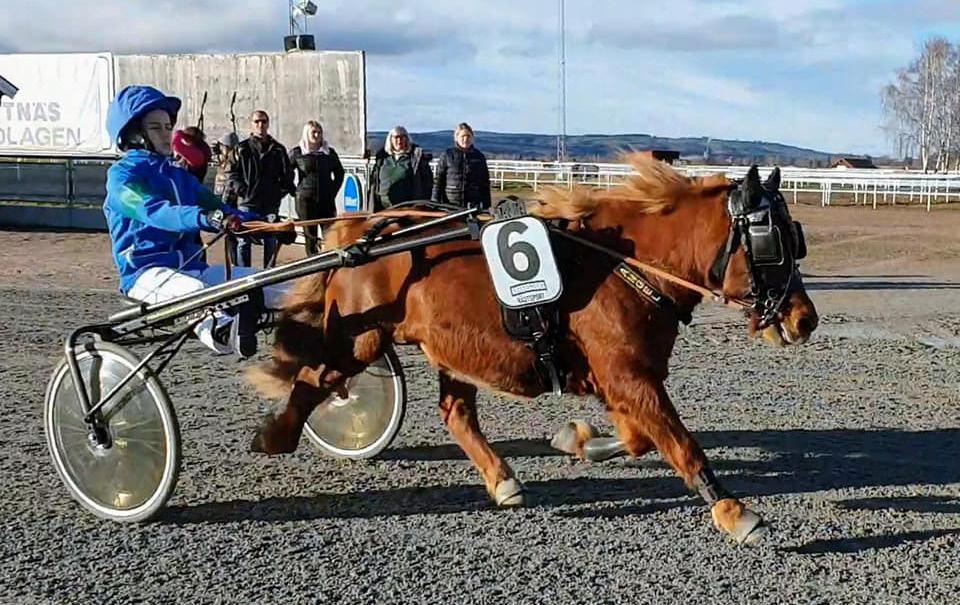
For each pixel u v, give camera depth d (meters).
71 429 4.82
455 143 10.62
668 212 4.45
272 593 3.97
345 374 4.95
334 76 17.64
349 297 4.83
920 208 24.50
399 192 10.69
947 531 4.61
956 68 51.72
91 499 4.82
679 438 4.33
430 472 5.46
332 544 4.46
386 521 4.75
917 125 53.94
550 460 5.66
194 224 4.66
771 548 4.40
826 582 4.07
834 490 5.18
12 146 20.42
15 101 20.27
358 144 17.58
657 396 4.34
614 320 4.38
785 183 28.94
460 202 10.51
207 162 5.68
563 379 4.57
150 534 4.59
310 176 10.59
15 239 17.14
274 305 5.02
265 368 5.07
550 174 27.62
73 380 4.75
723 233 4.36
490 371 4.60
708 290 4.42
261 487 5.21
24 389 7.11
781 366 8.01
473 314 4.57
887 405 6.86
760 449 5.88
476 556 4.33
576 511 4.88
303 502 5.00
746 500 5.02
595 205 4.55
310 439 5.74
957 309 10.74
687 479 4.36
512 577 4.11
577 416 6.52
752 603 3.88
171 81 19.22
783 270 4.34
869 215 22.47
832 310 10.67
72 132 20.00
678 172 4.52
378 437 5.54
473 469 5.51
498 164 26.97
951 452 5.83
